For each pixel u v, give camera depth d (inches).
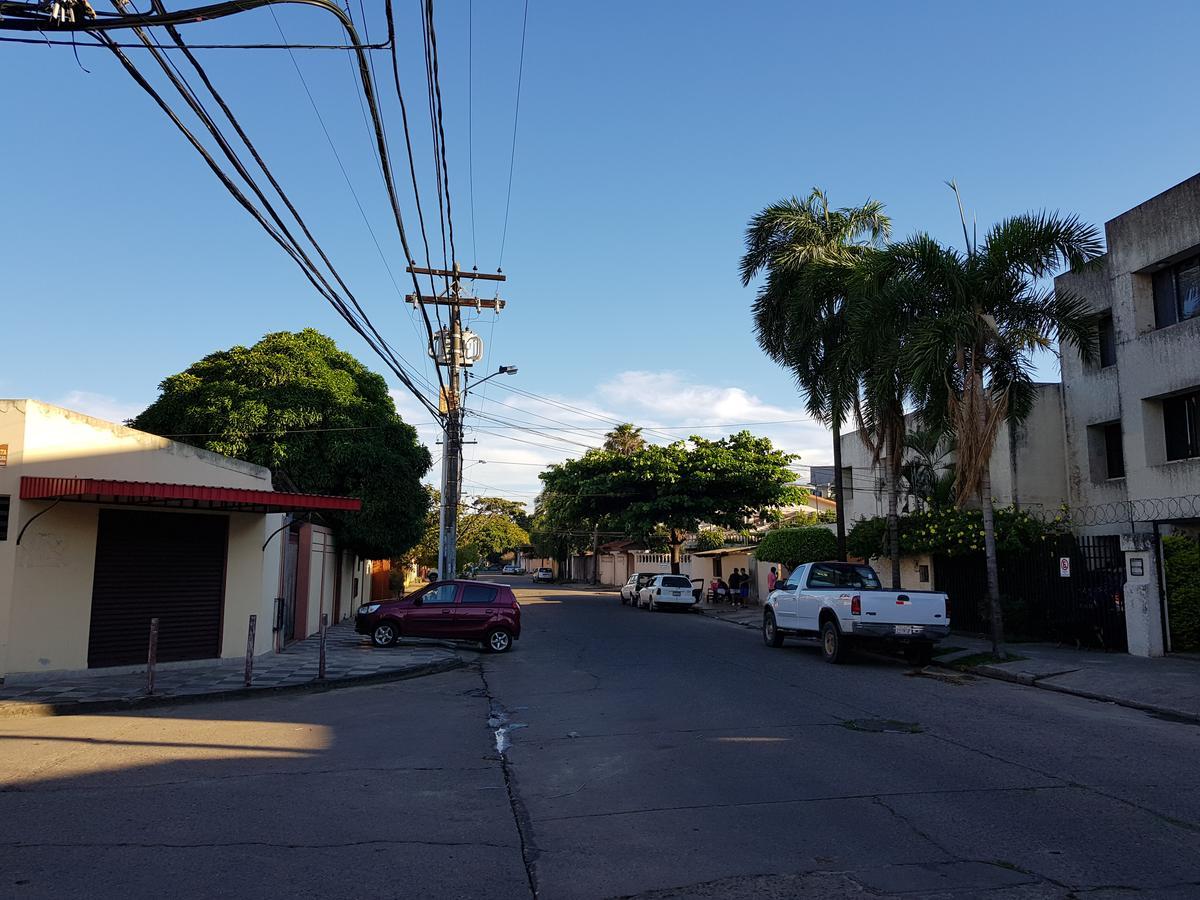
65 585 543.2
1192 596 589.0
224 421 927.0
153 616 592.1
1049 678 525.3
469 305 1021.8
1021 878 195.5
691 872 200.5
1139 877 196.2
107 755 329.4
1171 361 692.7
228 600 636.1
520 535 3324.3
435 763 315.0
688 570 1935.3
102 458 561.9
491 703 462.0
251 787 279.4
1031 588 721.6
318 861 208.4
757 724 382.6
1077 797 261.9
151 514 595.2
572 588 2431.1
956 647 677.3
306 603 865.5
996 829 231.0
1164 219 701.3
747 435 1631.4
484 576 3661.4
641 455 1622.8
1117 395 820.0
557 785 281.7
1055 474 948.6
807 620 669.9
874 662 629.6
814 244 865.5
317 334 1050.7
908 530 831.1
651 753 326.0
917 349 590.6
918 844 218.8
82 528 554.3
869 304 653.9
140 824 237.8
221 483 631.2
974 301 614.2
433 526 1998.0
